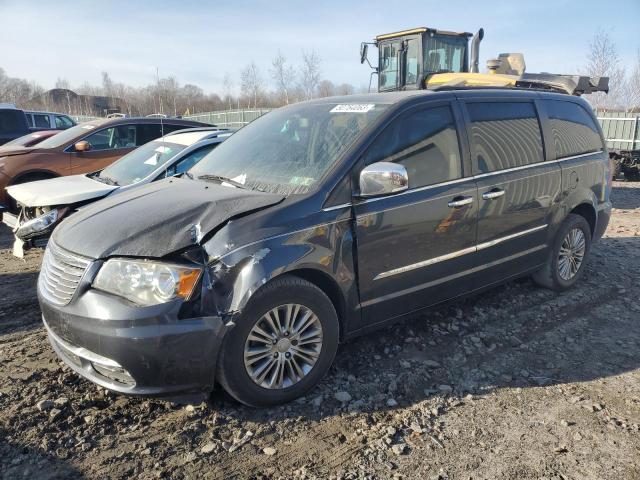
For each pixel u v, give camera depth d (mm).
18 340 4273
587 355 4027
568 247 5184
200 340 2930
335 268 3381
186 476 2730
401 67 10852
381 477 2730
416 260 3818
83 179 6336
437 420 3217
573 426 3145
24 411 3229
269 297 3121
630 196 12047
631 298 5152
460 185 4020
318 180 3469
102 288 3000
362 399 3422
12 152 8086
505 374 3756
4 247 7312
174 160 6211
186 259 2994
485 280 4414
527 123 4707
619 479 2703
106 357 2936
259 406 3246
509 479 2711
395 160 3723
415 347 4125
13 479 2686
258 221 3146
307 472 2762
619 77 24312
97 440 2988
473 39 10773
